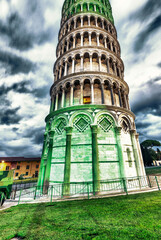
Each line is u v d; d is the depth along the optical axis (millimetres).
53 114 17891
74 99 18500
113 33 25672
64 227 5789
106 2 28391
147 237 4473
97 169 13016
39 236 5133
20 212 8539
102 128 15297
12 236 5262
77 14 23172
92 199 10469
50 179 14750
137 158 16016
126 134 16859
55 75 23250
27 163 57125
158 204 7770
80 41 22703
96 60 20750
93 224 5848
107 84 19297
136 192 11859
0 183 12852
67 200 10922
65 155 14266
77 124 15594
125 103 19656
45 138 19094
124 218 6238
